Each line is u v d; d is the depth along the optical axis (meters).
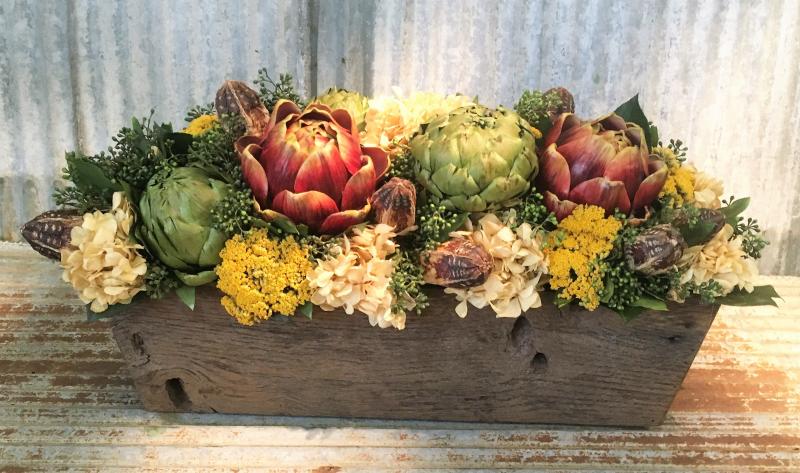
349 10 1.62
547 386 0.99
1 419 0.99
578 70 1.63
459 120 0.90
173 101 1.70
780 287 1.51
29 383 1.07
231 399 1.00
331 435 0.99
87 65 1.67
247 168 0.87
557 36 1.61
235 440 0.98
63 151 1.73
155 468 0.92
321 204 0.85
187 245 0.86
